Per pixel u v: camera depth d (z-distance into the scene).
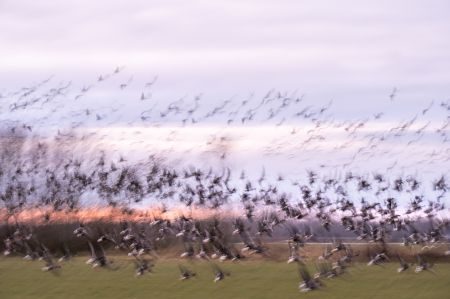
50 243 80.12
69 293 69.88
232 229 74.44
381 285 65.38
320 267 69.06
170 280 69.94
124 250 77.62
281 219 73.50
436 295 63.00
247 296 66.06
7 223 82.06
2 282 73.12
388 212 72.31
